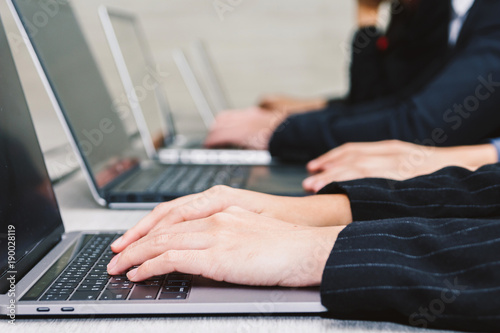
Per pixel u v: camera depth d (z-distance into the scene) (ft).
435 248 1.50
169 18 8.89
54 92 2.50
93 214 2.54
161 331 1.40
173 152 3.94
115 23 4.04
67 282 1.62
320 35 8.93
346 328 1.42
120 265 1.69
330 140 3.47
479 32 3.24
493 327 1.37
